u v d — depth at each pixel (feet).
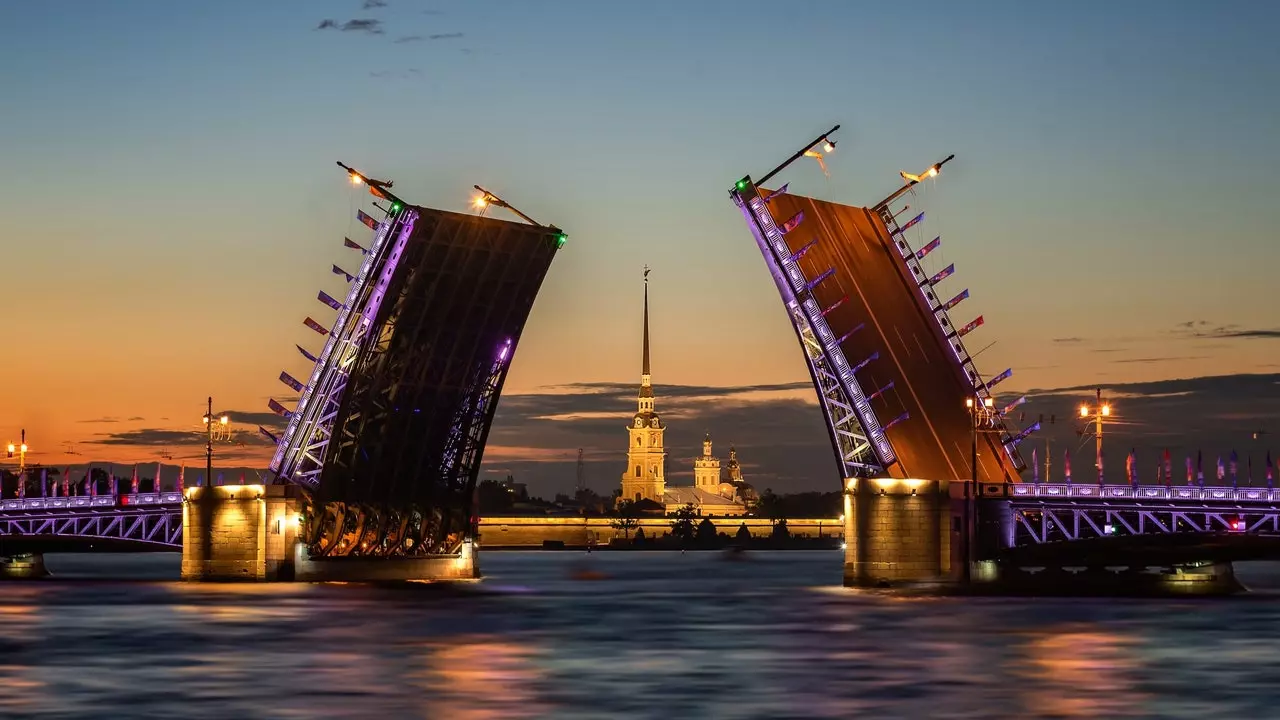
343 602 417.28
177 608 395.96
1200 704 234.17
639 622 369.71
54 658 287.07
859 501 474.08
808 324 458.09
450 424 472.03
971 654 296.30
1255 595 473.67
